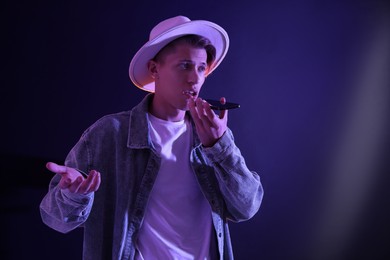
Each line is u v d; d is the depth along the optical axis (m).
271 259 3.75
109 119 2.29
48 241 2.94
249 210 2.29
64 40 2.89
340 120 3.95
